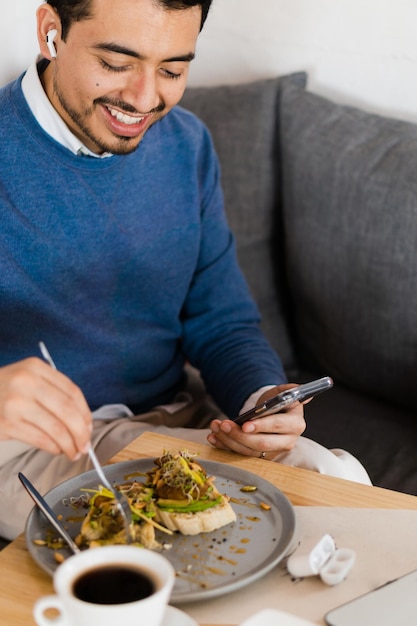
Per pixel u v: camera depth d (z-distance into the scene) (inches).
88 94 48.2
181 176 62.4
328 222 72.2
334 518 40.1
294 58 80.7
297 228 74.7
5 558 36.9
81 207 56.6
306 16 78.8
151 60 45.7
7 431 37.0
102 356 60.1
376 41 76.5
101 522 37.4
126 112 48.3
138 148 59.0
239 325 65.1
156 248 61.1
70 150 54.8
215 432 48.3
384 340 70.5
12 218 54.7
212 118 77.7
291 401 45.9
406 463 63.6
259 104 77.0
